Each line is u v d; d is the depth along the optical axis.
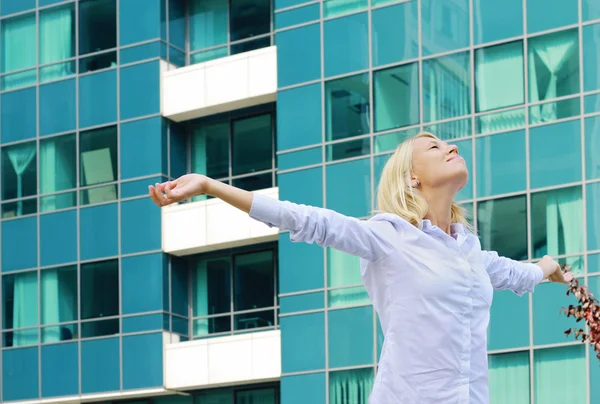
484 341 5.15
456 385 5.03
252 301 36.88
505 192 31.44
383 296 5.18
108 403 38.31
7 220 39.78
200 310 37.72
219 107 37.25
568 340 29.83
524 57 31.69
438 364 5.02
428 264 5.07
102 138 38.75
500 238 31.34
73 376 37.75
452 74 32.62
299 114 34.94
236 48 38.47
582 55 30.92
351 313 33.16
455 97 32.47
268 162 37.28
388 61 33.66
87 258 38.28
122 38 38.91
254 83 36.28
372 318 32.81
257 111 37.78
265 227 35.47
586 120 30.67
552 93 31.19
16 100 40.41
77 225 38.62
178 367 36.31
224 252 37.69
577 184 30.55
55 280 38.66
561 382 29.73
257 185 37.31
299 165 34.66
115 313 37.50
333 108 34.41
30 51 40.44
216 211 36.47
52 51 40.06
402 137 33.06
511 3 32.00
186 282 37.88
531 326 30.30
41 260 38.97
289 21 35.56
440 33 33.00
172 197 4.91
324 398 33.19
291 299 34.25
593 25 30.89
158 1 38.59
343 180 33.88
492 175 31.69
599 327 17.98
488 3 32.34
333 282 33.62
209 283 37.72
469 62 32.41
